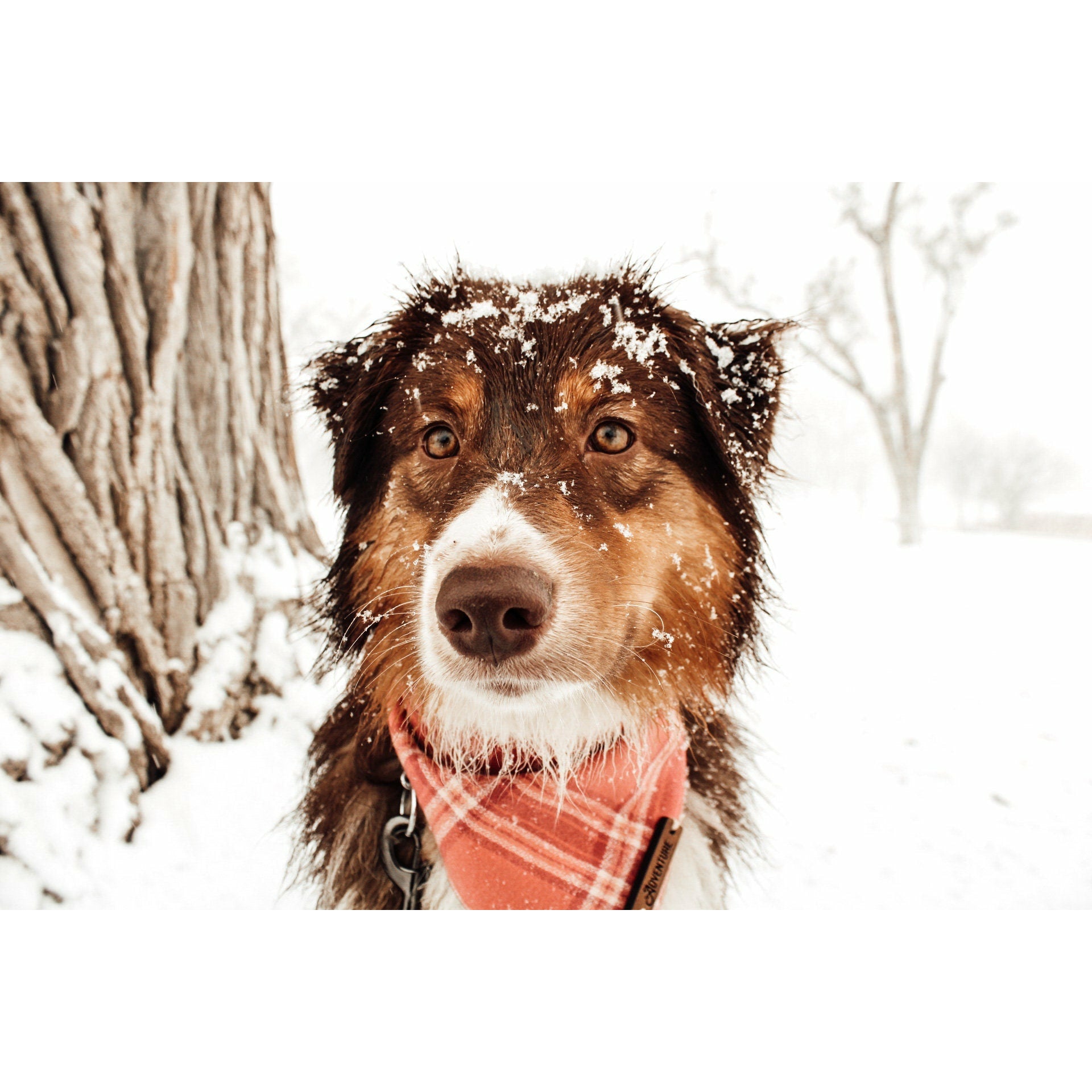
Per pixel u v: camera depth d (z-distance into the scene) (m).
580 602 0.41
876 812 0.59
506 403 0.44
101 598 0.55
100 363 0.55
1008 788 0.62
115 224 0.55
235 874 0.52
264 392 0.65
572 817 0.45
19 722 0.51
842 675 0.87
